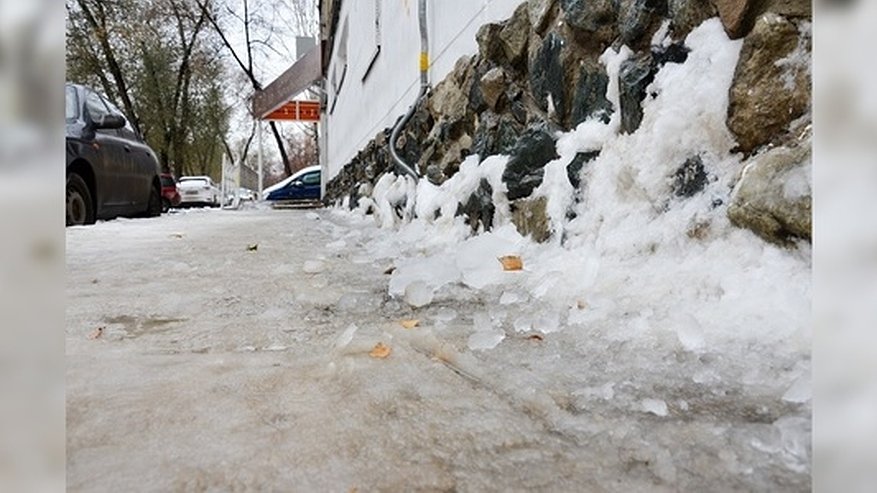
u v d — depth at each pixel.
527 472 0.69
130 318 1.58
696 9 1.40
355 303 1.71
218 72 20.98
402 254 2.73
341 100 9.20
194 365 1.12
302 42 16.69
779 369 0.90
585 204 1.76
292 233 4.23
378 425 0.83
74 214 4.81
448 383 0.99
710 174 1.32
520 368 1.04
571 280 1.58
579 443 0.76
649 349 1.07
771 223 1.12
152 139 19.08
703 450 0.71
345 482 0.68
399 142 4.23
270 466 0.72
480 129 2.65
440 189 3.08
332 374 1.05
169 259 2.78
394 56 4.87
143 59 18.28
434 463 0.72
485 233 2.22
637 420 0.80
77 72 15.97
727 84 1.29
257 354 1.20
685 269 1.29
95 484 0.68
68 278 2.24
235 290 1.96
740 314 1.08
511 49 2.37
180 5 19.03
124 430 0.82
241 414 0.87
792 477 0.65
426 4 3.72
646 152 1.49
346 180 7.92
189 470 0.71
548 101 2.08
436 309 1.57
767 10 1.22
